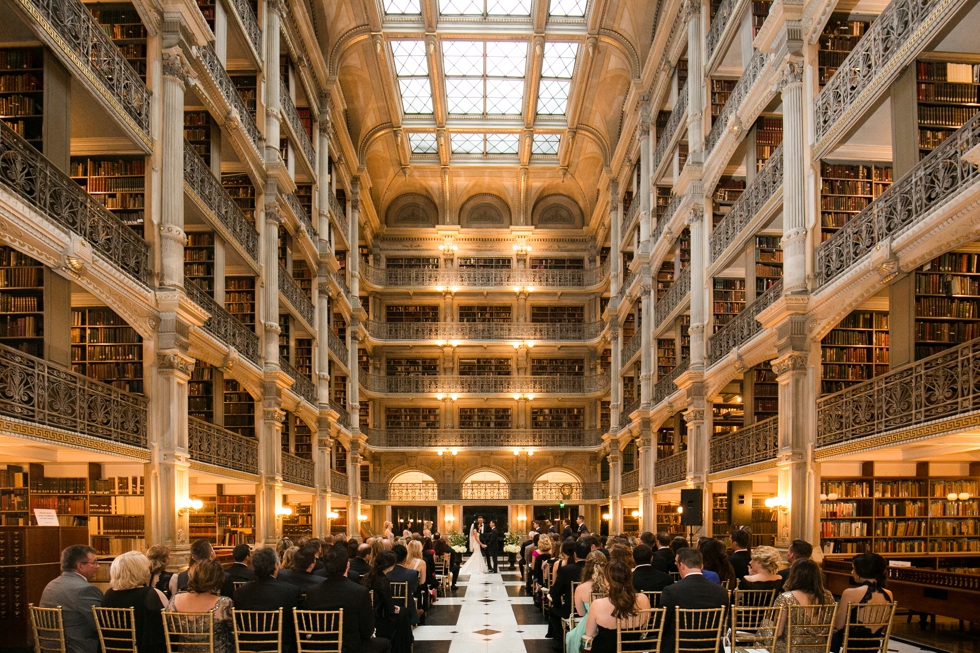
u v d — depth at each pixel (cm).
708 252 1897
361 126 3047
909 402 1015
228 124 1565
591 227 3734
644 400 2495
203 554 759
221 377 1596
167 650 579
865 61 1159
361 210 3403
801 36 1333
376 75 2788
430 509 3678
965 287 1102
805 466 1266
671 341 2508
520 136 3325
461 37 2561
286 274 2045
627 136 2806
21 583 871
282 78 2147
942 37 993
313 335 2406
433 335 3709
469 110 3150
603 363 3741
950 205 891
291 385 1973
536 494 3625
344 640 645
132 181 1275
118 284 1089
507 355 3762
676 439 2250
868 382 1118
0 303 1024
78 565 625
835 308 1212
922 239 966
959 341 1085
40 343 1020
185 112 1554
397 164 3547
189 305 1262
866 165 1338
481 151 3541
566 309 3788
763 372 1672
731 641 623
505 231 3772
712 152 1833
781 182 1420
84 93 1066
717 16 1856
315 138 2505
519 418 3700
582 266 3797
